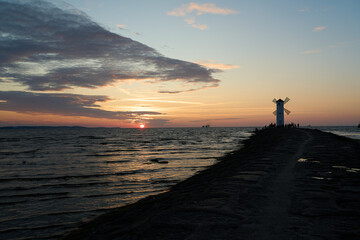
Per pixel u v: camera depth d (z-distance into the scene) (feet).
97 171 61.77
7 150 123.85
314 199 20.76
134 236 15.57
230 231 14.58
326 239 13.15
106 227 20.26
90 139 247.50
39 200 35.86
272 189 24.61
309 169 35.47
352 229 14.40
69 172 60.29
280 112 252.42
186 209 19.19
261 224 15.53
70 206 32.91
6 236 23.54
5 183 47.70
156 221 17.07
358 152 55.47
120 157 93.35
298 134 136.26
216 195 23.00
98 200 35.65
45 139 245.86
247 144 150.00
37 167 68.80
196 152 111.34
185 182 43.55
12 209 31.68
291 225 15.24
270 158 48.80
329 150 60.18
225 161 71.82
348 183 26.66
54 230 24.73
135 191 40.86
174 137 286.66
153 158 89.45
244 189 24.82
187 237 14.06
